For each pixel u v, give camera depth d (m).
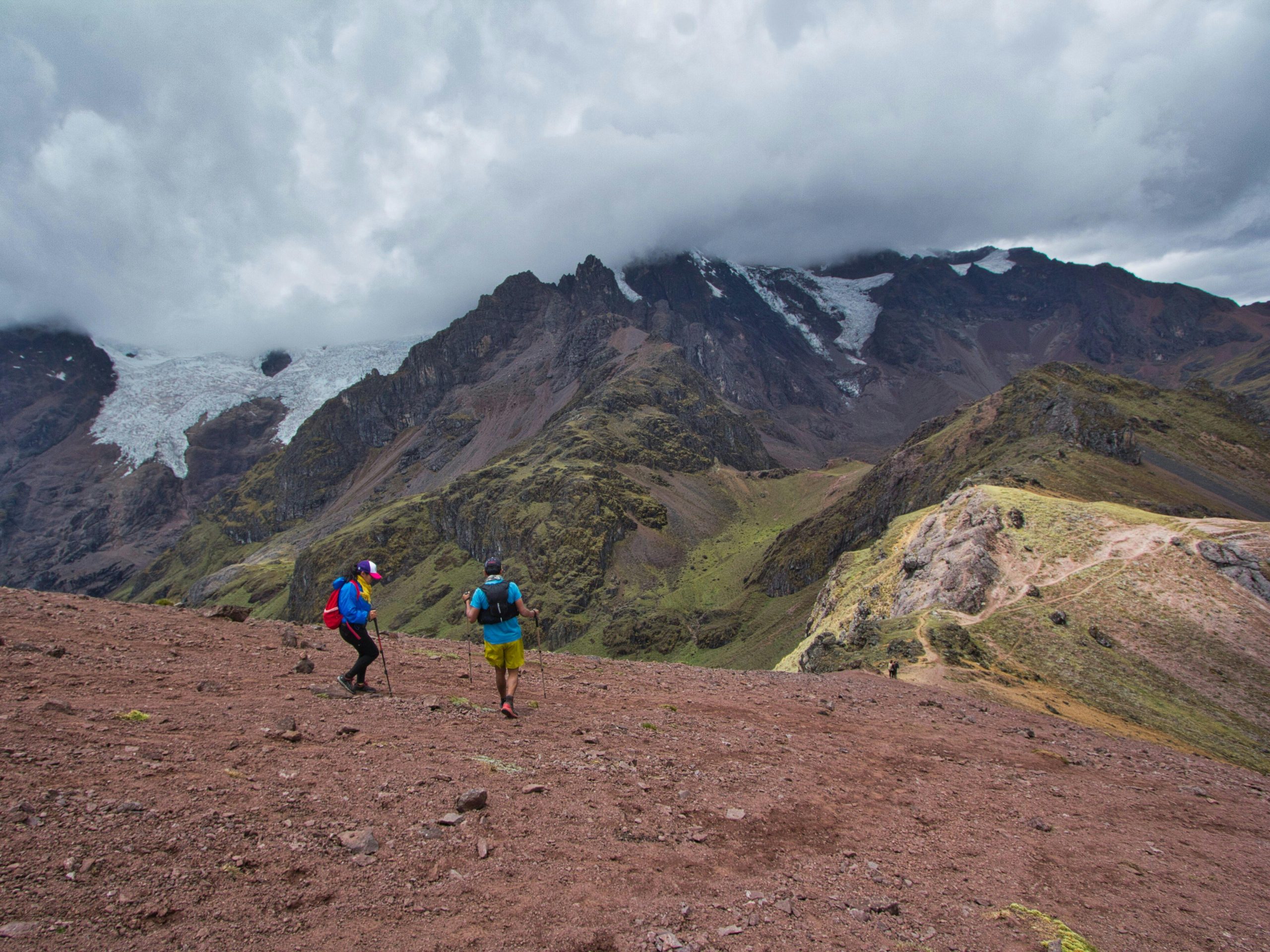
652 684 17.55
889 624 59.31
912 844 8.02
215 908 4.41
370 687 11.48
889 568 104.06
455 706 11.00
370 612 11.12
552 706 12.49
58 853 4.55
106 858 4.64
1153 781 15.41
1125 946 6.18
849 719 16.53
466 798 6.71
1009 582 75.19
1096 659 58.94
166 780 6.05
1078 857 8.52
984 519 87.94
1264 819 12.95
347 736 8.39
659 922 5.29
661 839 6.96
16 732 6.39
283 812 5.94
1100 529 80.50
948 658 47.31
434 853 5.72
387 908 4.82
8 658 9.34
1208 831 11.23
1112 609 66.25
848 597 108.75
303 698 9.94
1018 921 6.19
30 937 3.69
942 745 14.97
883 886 6.70
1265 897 8.14
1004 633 63.53
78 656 10.35
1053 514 85.56
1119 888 7.71
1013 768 13.85
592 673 18.38
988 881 7.26
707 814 7.94
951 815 9.53
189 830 5.25
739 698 17.12
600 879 5.84
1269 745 48.31
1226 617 62.47
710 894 5.93
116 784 5.76
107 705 8.03
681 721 12.77
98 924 3.98
